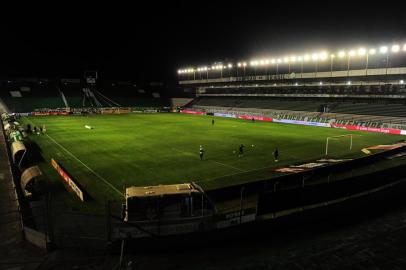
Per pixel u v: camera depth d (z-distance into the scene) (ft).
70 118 248.52
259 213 42.60
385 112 209.05
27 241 35.06
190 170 92.73
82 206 63.52
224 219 46.19
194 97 380.58
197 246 32.12
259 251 30.17
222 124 215.51
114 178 84.58
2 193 54.90
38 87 343.26
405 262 27.12
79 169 93.50
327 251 29.14
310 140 147.54
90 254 30.99
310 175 76.07
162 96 395.55
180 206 45.01
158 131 175.32
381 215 37.86
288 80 244.83
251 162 102.68
